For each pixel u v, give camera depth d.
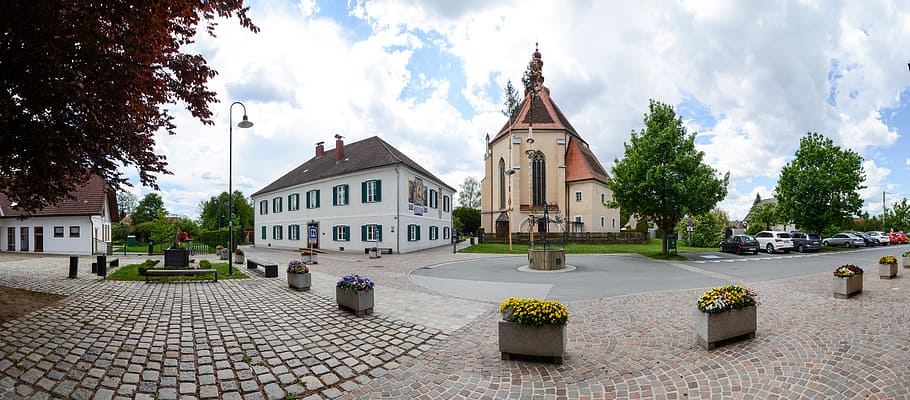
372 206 31.64
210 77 7.38
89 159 7.33
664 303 9.51
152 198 73.94
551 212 42.22
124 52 6.04
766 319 7.69
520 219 42.44
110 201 35.41
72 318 7.51
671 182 23.62
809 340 6.32
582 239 37.25
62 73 5.45
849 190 30.25
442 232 41.19
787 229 50.28
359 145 38.19
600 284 13.23
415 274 16.70
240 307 9.32
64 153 6.46
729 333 6.20
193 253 29.77
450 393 4.81
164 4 5.66
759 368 5.29
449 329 7.48
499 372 5.39
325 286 12.59
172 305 9.37
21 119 5.97
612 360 5.76
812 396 4.50
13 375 4.64
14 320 6.92
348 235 33.22
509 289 12.27
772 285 12.23
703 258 23.70
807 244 29.03
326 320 8.14
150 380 5.02
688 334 6.88
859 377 4.92
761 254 26.91
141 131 7.70
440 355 6.08
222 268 17.44
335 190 34.69
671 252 25.08
